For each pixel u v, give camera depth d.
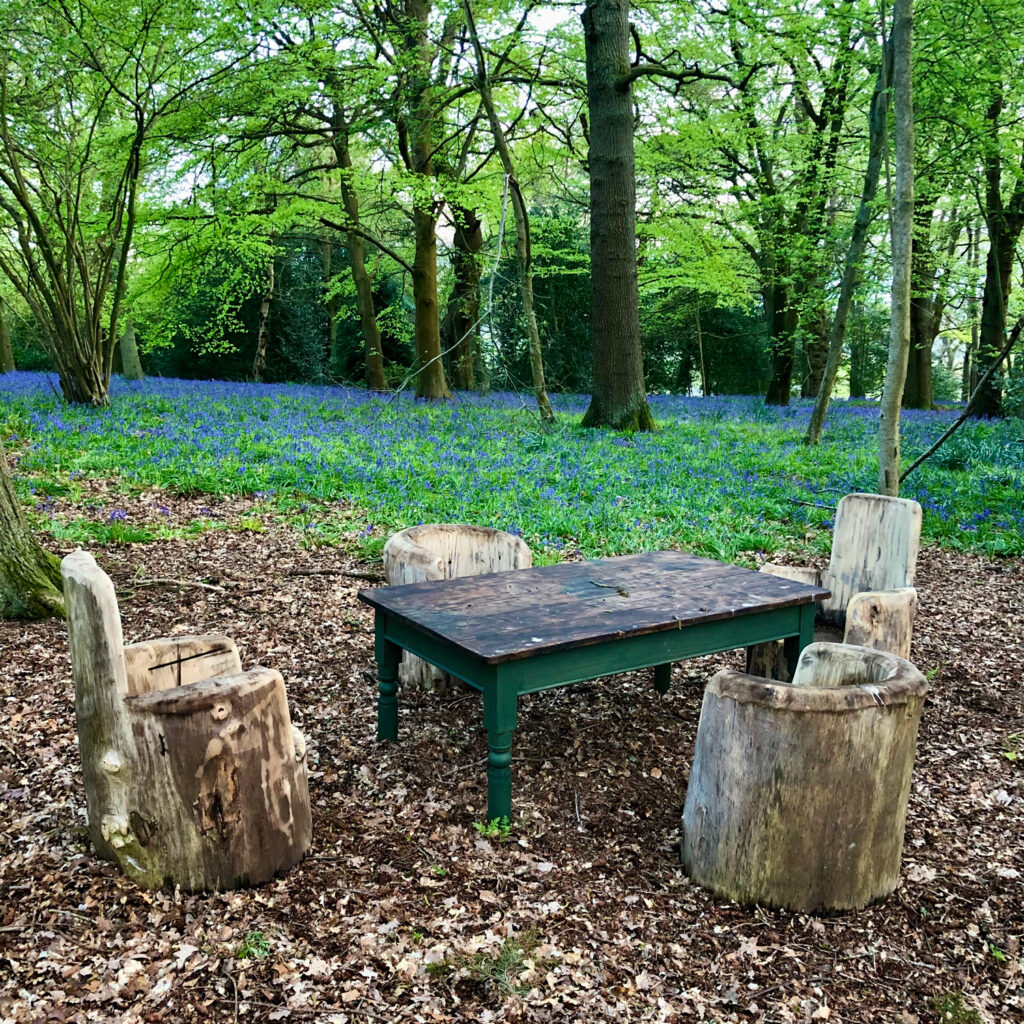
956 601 6.87
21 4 11.16
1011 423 15.66
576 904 2.89
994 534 8.75
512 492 9.10
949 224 19.05
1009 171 14.60
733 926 2.83
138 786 2.76
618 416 15.13
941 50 11.20
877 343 37.19
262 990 2.43
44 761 3.63
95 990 2.41
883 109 11.81
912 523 4.60
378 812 3.43
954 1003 2.56
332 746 3.97
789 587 4.06
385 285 31.73
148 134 14.15
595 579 4.14
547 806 3.53
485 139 20.69
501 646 3.09
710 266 21.52
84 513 7.68
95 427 11.66
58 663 4.55
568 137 19.03
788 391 23.11
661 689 4.85
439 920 2.77
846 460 12.55
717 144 19.22
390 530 7.68
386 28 15.71
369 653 5.09
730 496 9.87
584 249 30.66
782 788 2.80
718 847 2.95
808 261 18.39
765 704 2.78
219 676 2.99
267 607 5.74
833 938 2.80
